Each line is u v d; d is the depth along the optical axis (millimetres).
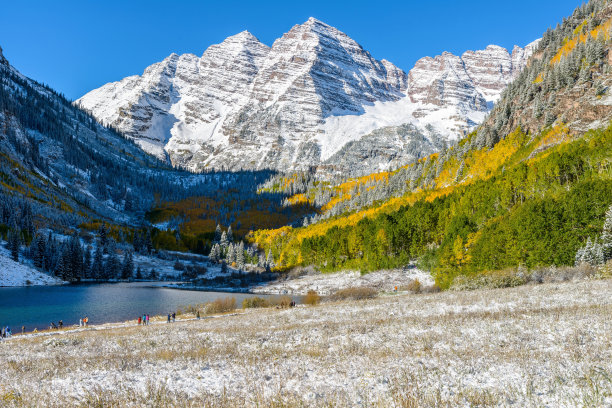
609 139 82188
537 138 122562
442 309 34062
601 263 50719
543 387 10625
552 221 60438
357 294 67375
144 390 13250
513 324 21469
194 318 58250
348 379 13445
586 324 19266
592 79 125812
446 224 97125
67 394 13164
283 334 27375
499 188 92938
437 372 13164
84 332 46156
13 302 81250
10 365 20688
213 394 12359
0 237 129625
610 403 8992
